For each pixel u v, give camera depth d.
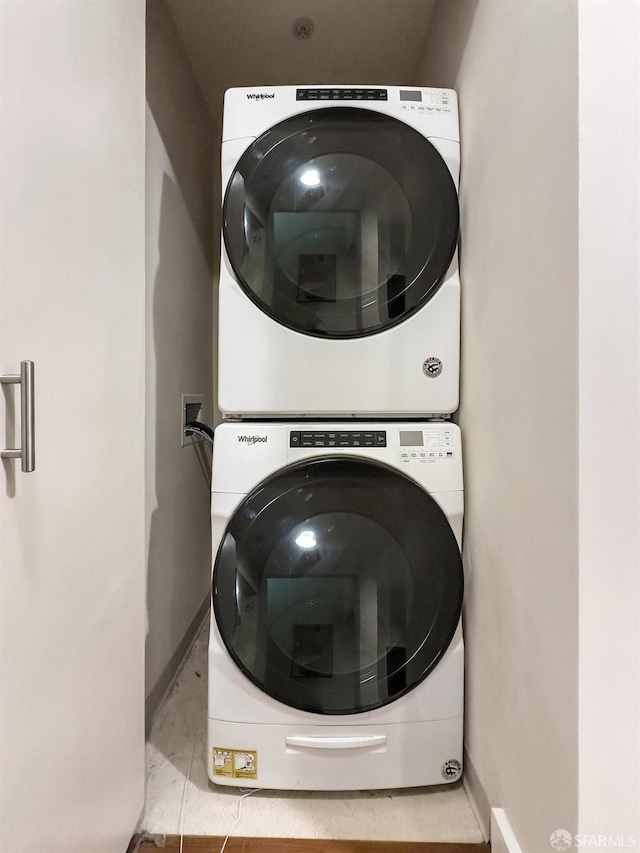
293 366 1.15
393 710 1.10
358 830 1.03
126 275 0.93
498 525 0.98
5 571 0.57
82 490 0.75
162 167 1.50
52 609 0.67
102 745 0.83
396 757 1.10
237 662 1.09
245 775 1.10
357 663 1.10
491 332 1.02
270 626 1.10
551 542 0.77
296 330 1.16
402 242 1.16
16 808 0.59
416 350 1.16
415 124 1.17
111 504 0.86
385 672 1.10
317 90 1.17
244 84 1.86
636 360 0.70
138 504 0.99
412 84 1.86
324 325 1.15
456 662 1.12
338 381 1.16
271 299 1.15
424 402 1.17
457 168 1.19
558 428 0.75
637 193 0.69
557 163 0.75
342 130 1.16
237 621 1.09
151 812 1.06
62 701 0.70
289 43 1.64
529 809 0.84
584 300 0.69
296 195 1.15
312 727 1.10
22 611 0.60
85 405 0.77
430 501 1.11
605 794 0.71
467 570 1.15
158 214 1.46
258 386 1.15
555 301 0.76
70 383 0.72
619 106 0.69
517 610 0.89
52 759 0.67
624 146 0.69
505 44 0.94
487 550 1.04
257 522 1.10
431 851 0.99
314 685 1.09
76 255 0.73
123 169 0.91
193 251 1.84
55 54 0.67
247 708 1.10
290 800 1.10
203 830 1.02
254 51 1.68
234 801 1.09
